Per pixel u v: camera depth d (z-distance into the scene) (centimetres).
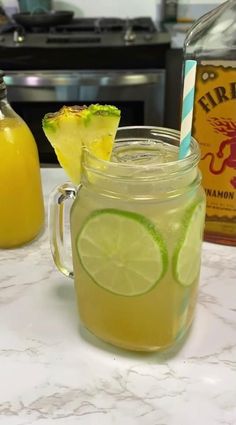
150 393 20
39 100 76
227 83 28
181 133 21
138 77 74
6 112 30
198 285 25
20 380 21
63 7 98
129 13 99
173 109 78
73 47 74
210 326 24
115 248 20
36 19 85
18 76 74
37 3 92
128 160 22
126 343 22
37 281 28
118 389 20
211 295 26
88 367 22
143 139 24
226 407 19
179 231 20
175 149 23
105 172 20
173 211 20
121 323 22
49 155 62
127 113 78
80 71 75
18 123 30
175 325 22
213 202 30
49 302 26
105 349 23
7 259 30
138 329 22
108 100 76
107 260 21
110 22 89
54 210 24
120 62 75
